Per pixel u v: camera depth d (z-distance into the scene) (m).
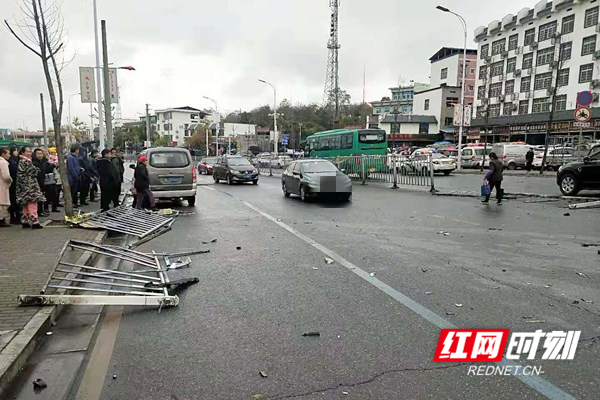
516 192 17.52
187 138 89.62
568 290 5.48
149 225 10.55
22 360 3.69
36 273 6.09
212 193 19.56
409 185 20.55
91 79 17.73
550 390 3.27
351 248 8.02
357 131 27.17
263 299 5.32
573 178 15.29
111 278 5.84
